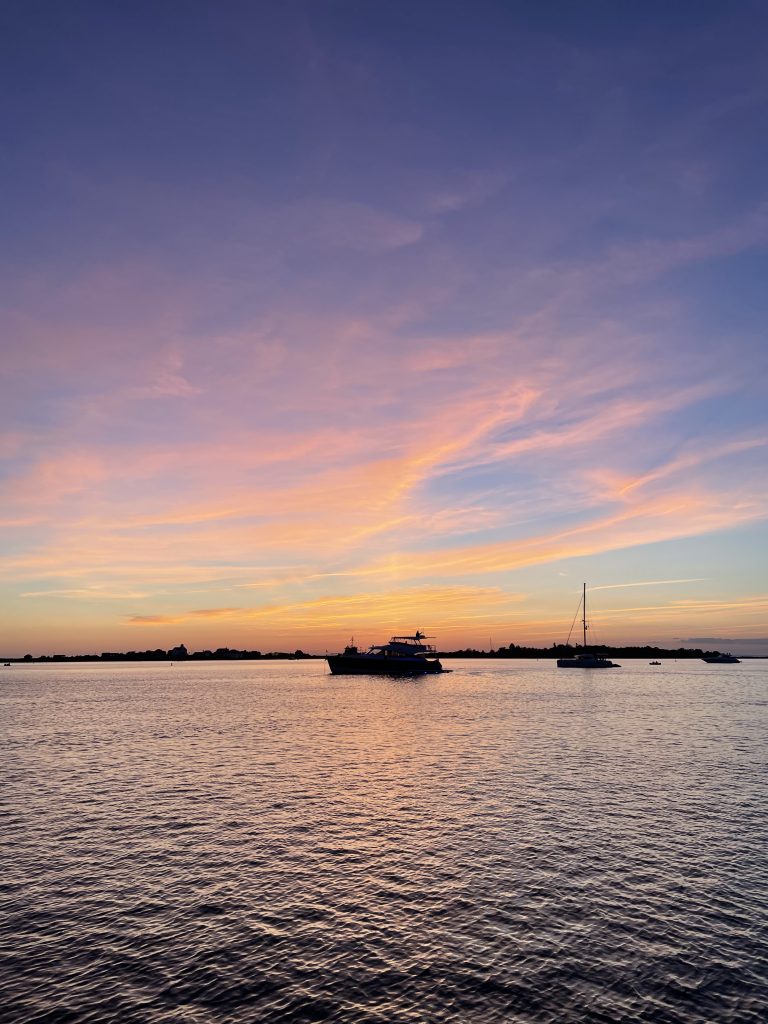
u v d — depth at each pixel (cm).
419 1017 1442
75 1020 1436
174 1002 1505
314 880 2230
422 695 10831
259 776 3916
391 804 3209
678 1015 1446
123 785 3691
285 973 1631
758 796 3338
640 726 6269
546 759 4419
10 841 2661
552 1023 1420
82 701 10288
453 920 1916
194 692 12594
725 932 1833
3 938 1817
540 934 1827
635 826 2812
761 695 10581
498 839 2648
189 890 2152
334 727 6319
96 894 2125
